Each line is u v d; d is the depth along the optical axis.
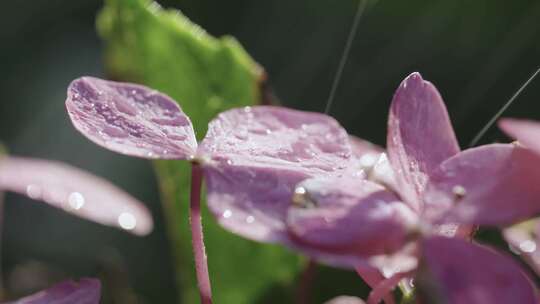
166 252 0.48
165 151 0.20
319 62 0.50
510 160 0.19
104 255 0.26
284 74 0.51
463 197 0.19
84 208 0.25
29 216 0.51
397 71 0.47
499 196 0.19
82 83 0.21
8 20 0.59
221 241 0.26
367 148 0.24
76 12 0.59
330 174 0.20
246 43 0.52
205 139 0.20
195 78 0.27
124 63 0.27
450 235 0.20
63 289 0.21
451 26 0.46
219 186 0.19
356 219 0.19
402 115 0.20
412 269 0.19
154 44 0.27
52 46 0.58
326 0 0.51
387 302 0.20
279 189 0.19
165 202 0.27
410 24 0.47
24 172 0.26
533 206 0.19
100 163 0.53
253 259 0.26
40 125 0.55
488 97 0.44
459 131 0.44
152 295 0.47
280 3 0.52
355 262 0.18
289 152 0.20
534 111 0.43
